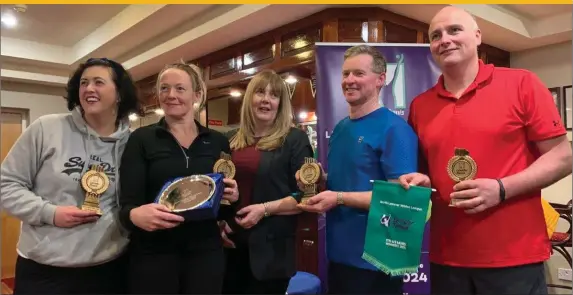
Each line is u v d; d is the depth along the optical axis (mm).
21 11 4156
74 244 1517
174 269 1496
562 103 4102
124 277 1655
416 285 2828
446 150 1495
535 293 1418
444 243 1508
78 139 1596
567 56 4082
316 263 3324
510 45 4219
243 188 1776
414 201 1437
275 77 1838
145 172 1543
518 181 1336
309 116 3969
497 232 1412
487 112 1444
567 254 3637
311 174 1638
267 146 1779
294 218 1781
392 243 1464
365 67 1642
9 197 1496
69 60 5625
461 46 1466
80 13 4379
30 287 1517
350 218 1650
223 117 4844
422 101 1633
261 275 1678
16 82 6113
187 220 1461
